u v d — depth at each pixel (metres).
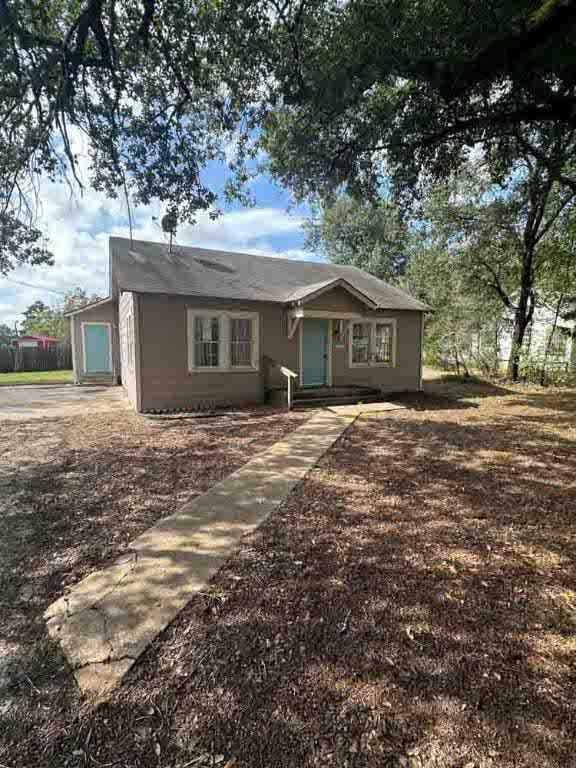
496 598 2.62
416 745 1.64
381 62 5.15
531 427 7.79
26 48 4.79
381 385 13.02
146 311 9.54
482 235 14.77
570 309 14.81
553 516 3.84
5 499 4.31
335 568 2.98
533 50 4.93
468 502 4.20
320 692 1.90
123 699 1.87
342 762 1.57
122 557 3.14
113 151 5.96
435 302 17.12
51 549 3.27
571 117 5.87
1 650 2.19
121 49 5.36
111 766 1.57
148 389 9.66
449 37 5.00
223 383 10.51
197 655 2.14
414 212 8.21
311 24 5.24
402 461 5.62
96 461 5.67
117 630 2.33
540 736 1.67
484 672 2.02
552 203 13.80
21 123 5.41
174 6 4.88
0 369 21.53
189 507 4.09
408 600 2.61
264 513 3.95
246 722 1.75
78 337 16.14
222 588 2.73
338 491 4.52
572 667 2.04
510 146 7.92
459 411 9.67
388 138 6.43
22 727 1.74
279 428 7.80
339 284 10.80
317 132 6.51
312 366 11.88
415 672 2.02
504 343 16.89
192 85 6.01
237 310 10.56
